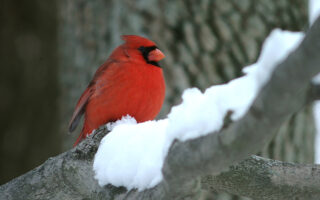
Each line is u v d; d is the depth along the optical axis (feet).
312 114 31.17
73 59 31.42
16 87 38.01
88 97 22.86
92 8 30.58
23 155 37.32
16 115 37.68
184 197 12.66
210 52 28.43
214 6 28.84
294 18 30.22
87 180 16.24
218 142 10.78
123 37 22.97
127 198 14.40
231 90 10.74
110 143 15.56
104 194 15.24
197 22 28.55
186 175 11.86
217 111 10.92
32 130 37.76
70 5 31.91
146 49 22.39
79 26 31.09
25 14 38.86
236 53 28.60
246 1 29.12
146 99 21.83
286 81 8.86
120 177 14.84
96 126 22.80
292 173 15.88
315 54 8.44
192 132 11.41
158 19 28.53
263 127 9.72
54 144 37.83
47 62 38.81
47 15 39.34
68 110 31.50
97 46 30.14
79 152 16.51
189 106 11.89
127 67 21.76
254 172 15.99
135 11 28.81
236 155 10.73
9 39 38.27
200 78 28.09
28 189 17.43
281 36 9.21
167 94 27.78
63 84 32.12
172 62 28.09
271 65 9.17
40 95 38.32
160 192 13.17
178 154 11.66
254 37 28.89
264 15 29.32
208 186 16.71
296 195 16.26
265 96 9.27
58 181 16.96
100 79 22.20
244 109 10.16
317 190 15.96
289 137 29.55
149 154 14.29
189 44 28.32
